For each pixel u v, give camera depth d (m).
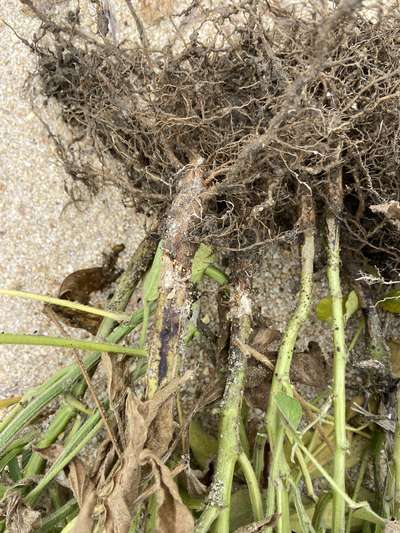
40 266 0.46
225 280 0.42
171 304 0.37
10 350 0.46
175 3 0.46
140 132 0.41
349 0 0.28
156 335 0.37
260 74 0.39
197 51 0.40
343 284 0.45
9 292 0.37
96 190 0.46
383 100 0.37
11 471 0.42
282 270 0.46
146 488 0.35
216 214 0.40
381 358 0.42
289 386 0.39
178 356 0.37
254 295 0.46
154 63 0.41
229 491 0.37
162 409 0.35
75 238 0.46
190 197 0.37
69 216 0.46
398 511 0.38
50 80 0.45
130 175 0.45
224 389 0.40
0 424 0.40
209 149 0.40
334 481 0.38
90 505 0.35
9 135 0.46
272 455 0.38
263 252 0.44
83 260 0.46
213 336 0.44
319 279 0.46
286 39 0.39
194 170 0.38
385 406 0.42
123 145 0.43
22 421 0.39
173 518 0.34
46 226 0.46
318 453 0.43
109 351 0.37
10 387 0.46
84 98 0.43
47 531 0.39
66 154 0.45
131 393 0.35
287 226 0.44
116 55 0.40
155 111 0.39
